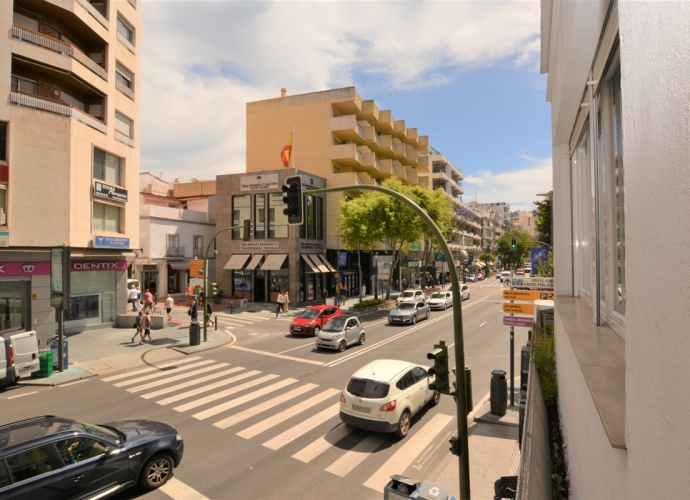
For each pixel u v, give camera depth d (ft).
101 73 68.39
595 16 10.36
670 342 3.89
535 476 9.53
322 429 30.94
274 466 25.44
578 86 14.80
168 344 61.05
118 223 74.23
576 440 11.31
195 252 126.82
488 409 35.06
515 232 271.08
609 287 13.57
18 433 19.94
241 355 55.36
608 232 13.51
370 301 109.40
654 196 4.41
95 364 49.83
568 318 15.75
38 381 42.47
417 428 31.48
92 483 20.26
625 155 5.61
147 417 33.12
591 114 14.49
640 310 4.93
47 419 21.68
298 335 69.41
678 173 3.69
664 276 4.08
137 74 80.02
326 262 120.47
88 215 64.69
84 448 20.52
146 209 113.39
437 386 20.21
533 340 27.25
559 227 23.38
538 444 12.76
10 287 57.00
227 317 90.99
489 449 27.76
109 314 74.38
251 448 27.78
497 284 211.82
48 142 58.39
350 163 131.44
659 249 4.25
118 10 74.18
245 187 113.60
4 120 54.54
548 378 20.98
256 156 133.08
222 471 24.82
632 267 5.30
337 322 60.39
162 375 45.57
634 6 5.17
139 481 22.63
